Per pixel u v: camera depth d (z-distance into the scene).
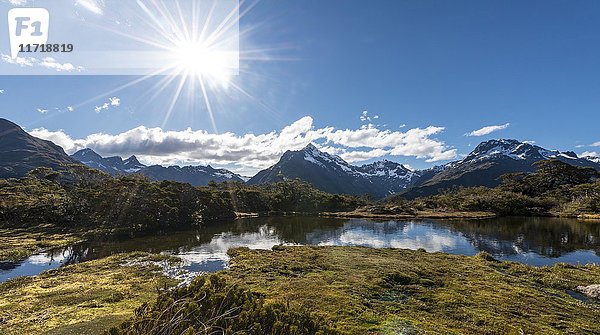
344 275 25.69
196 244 51.28
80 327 15.52
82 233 61.44
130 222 66.75
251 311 9.30
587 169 142.25
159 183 94.75
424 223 83.62
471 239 56.12
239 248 44.12
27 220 70.81
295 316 9.66
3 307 20.20
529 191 138.25
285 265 30.42
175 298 10.61
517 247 48.06
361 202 148.88
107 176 103.00
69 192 78.50
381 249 40.12
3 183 98.75
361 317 16.58
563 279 25.88
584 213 96.38
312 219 96.00
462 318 17.19
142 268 33.09
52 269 33.62
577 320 17.48
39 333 15.58
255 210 119.56
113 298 21.73
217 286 11.34
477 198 118.12
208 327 8.14
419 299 20.33
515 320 17.08
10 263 39.62
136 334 8.42
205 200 90.38
